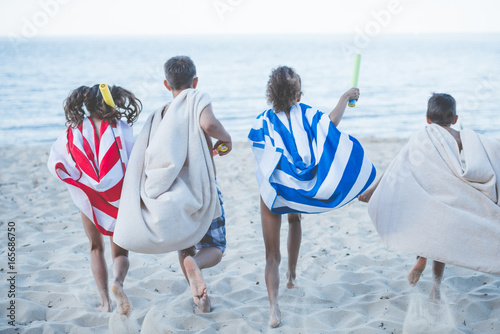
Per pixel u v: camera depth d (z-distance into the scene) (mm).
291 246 3570
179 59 3219
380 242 4699
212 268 4137
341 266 4117
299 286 3730
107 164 3068
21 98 20219
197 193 3041
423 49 66000
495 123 12602
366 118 15195
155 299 3576
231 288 3775
